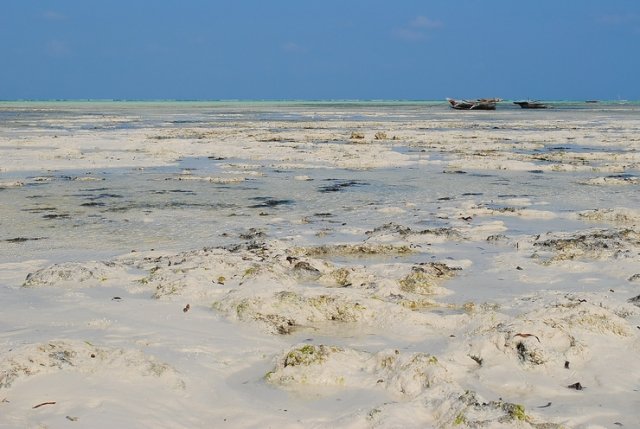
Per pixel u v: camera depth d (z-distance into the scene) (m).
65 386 6.62
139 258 12.86
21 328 8.59
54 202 20.00
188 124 66.12
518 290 10.87
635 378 7.35
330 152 34.97
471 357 7.95
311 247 13.86
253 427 6.18
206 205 19.67
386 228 15.80
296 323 9.30
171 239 15.09
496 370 7.51
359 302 9.62
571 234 14.61
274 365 7.54
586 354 7.85
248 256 12.42
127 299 10.06
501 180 25.38
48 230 16.06
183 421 6.27
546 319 8.50
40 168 28.09
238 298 9.71
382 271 11.77
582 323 8.52
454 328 8.93
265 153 34.81
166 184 23.98
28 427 5.76
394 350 7.68
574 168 28.70
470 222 16.98
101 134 48.22
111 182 24.39
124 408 6.28
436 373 7.01
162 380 6.98
